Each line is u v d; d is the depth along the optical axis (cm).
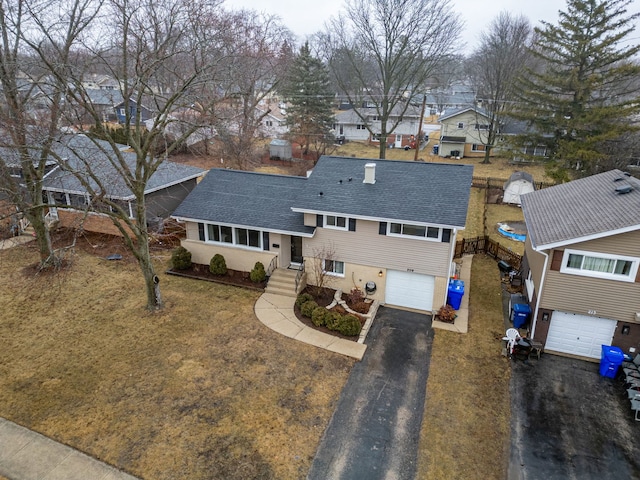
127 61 1664
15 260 2314
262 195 2272
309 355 1593
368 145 5725
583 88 3222
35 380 1409
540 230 1661
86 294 1978
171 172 2767
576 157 3192
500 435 1251
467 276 2267
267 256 2125
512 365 1566
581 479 1114
